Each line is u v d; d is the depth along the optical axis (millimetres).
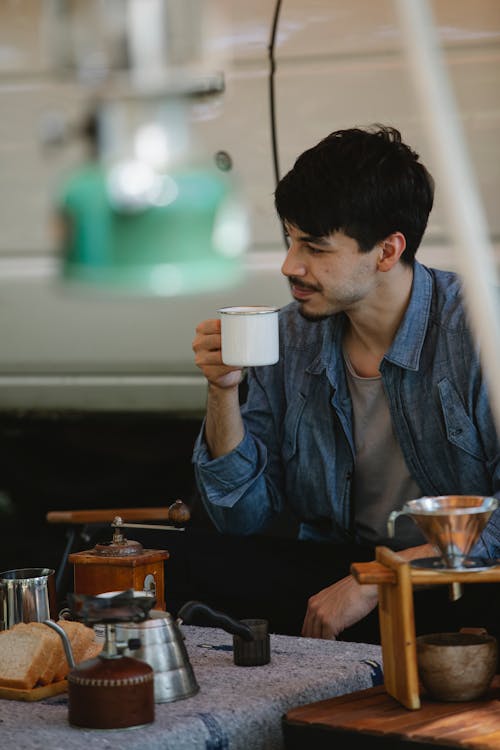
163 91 1748
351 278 3162
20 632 2289
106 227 1592
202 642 2676
